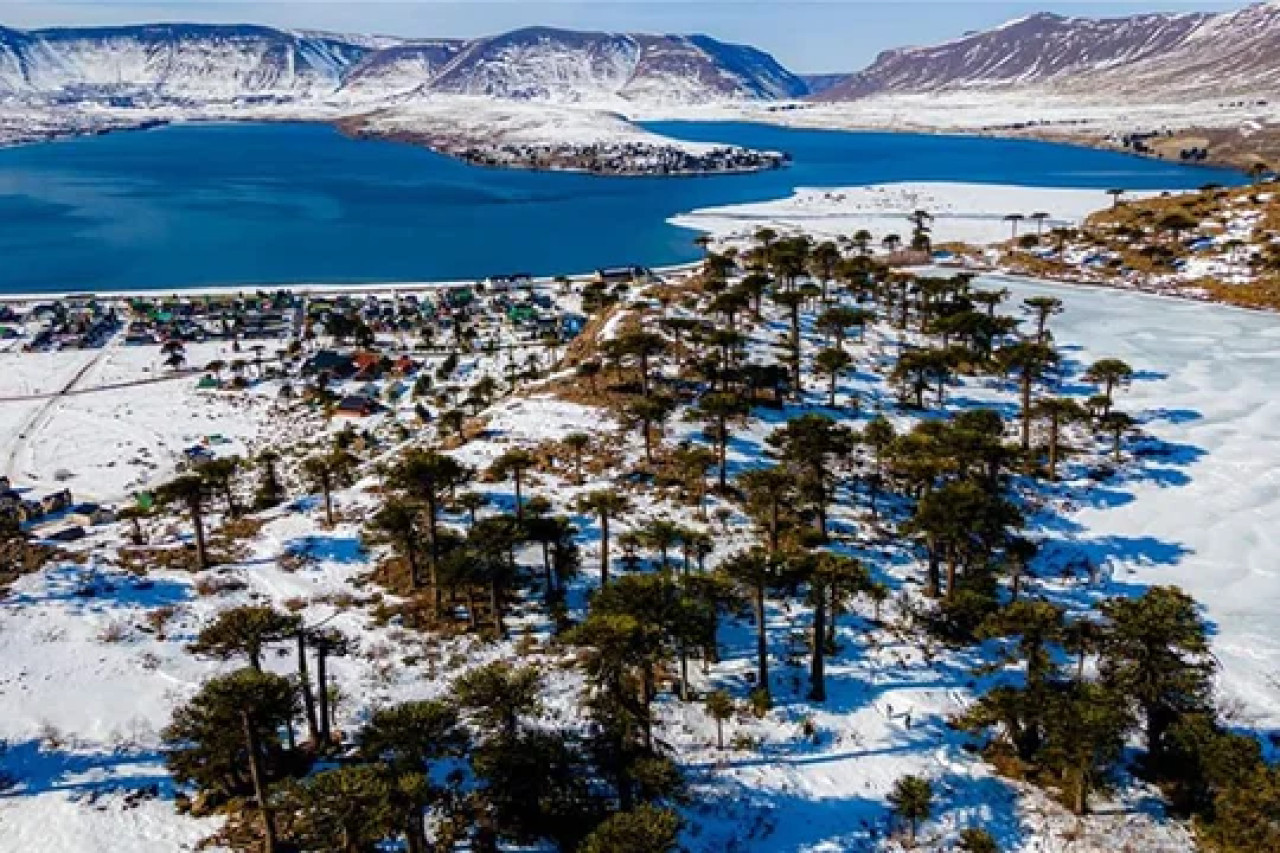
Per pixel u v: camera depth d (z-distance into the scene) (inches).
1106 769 1449.3
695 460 2381.9
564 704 1574.8
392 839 1268.5
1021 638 1777.8
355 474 2888.8
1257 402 3316.9
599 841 1092.5
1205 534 2370.8
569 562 1950.1
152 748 1501.0
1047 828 1355.8
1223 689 1717.5
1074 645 1657.2
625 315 4099.4
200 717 1349.7
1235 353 3917.3
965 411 3053.6
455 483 2119.8
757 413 3002.0
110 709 1596.9
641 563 2078.0
